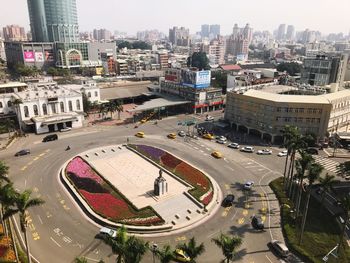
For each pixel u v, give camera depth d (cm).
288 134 7612
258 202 7494
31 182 8194
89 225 6397
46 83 16475
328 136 11881
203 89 16038
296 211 6669
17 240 5828
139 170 9081
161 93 18050
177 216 6750
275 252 5731
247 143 11769
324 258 5522
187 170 9050
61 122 12744
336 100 12038
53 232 6128
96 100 16512
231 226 6519
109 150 10631
